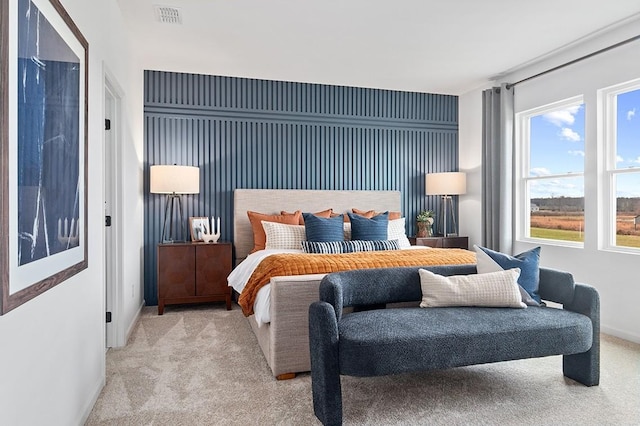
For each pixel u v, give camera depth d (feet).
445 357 6.79
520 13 10.48
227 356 9.70
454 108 18.03
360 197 16.67
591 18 10.78
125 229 10.75
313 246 12.44
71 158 5.94
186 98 15.20
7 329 4.07
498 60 13.87
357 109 17.03
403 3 9.97
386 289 8.54
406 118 17.66
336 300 7.20
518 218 15.29
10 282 4.00
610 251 11.61
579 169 13.19
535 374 8.70
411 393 7.77
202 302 14.33
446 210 18.13
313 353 6.93
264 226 13.93
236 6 10.12
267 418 6.88
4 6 3.84
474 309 8.00
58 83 5.38
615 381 8.32
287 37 11.95
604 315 11.75
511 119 15.08
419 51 13.02
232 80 15.66
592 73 12.11
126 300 10.98
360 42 12.32
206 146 15.40
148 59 13.74
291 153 16.28
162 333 11.50
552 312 7.91
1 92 3.81
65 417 5.83
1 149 3.82
